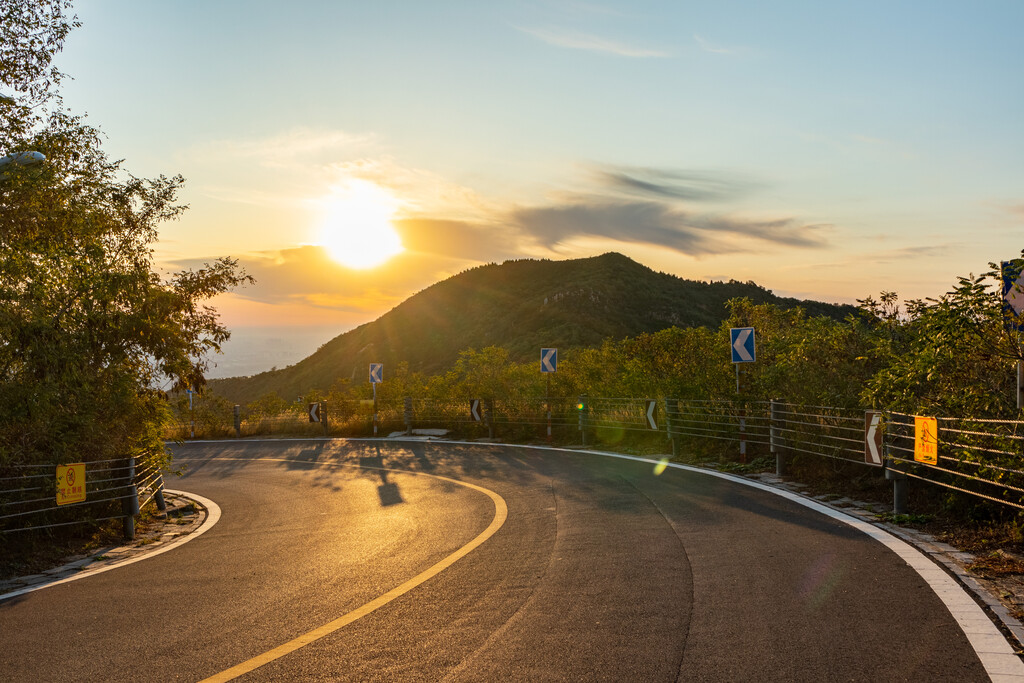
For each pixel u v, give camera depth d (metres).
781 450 13.00
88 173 12.51
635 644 4.77
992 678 4.02
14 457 9.41
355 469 18.81
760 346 18.17
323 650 4.92
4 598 7.09
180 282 13.70
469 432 26.36
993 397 8.68
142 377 12.61
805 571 6.46
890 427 9.29
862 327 13.48
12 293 9.51
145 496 13.36
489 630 5.20
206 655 4.93
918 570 6.32
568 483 13.45
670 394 19.06
